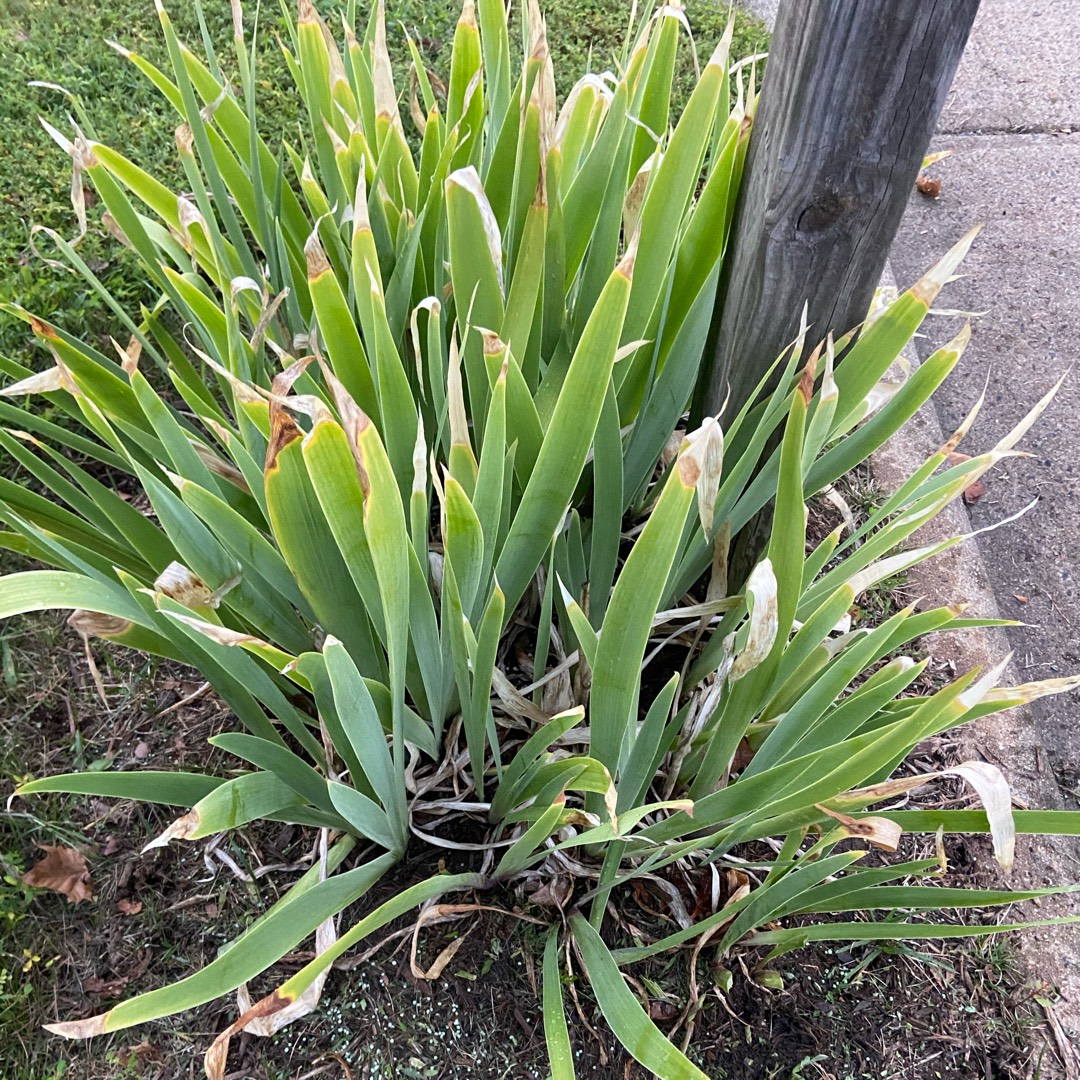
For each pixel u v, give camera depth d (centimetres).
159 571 108
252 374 108
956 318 223
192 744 132
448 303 129
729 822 106
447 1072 100
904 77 82
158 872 119
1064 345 216
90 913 117
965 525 167
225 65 247
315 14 121
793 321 104
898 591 156
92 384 106
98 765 130
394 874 113
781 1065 103
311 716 124
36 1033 108
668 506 62
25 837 125
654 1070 69
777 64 88
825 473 110
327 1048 102
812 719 91
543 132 87
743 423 115
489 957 107
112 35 260
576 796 116
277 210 116
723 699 108
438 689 102
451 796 119
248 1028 74
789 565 80
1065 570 174
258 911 114
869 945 112
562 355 111
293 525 79
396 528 70
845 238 95
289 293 131
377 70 119
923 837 126
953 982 111
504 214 123
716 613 115
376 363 89
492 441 83
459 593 88
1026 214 251
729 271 110
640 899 112
